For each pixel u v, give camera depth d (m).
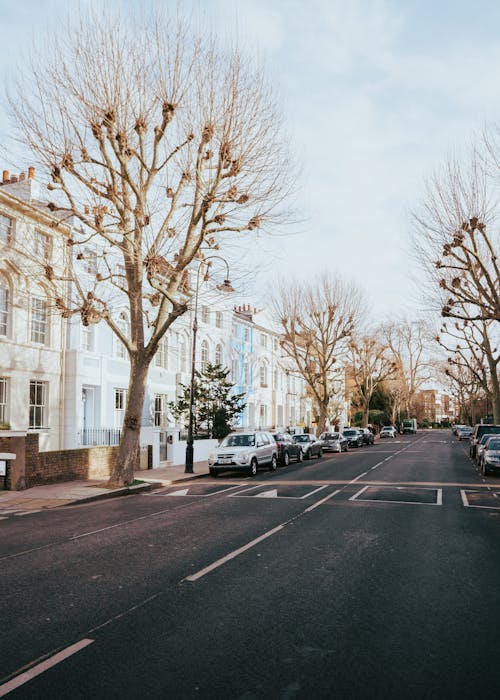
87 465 21.47
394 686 4.48
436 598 6.81
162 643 5.34
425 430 117.75
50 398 24.95
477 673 4.72
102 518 13.05
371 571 8.06
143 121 17.36
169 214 18.45
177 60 17.05
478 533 10.97
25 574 7.94
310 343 45.41
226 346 41.28
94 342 27.33
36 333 24.62
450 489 18.17
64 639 5.44
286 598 6.77
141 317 19.20
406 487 18.67
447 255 21.58
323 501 15.34
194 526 11.70
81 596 6.86
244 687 4.45
